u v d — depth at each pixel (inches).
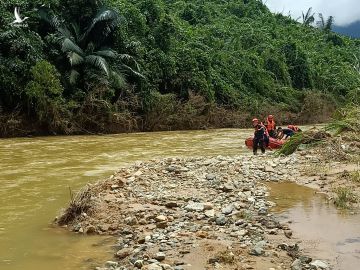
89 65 1141.1
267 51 2073.1
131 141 928.9
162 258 222.7
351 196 338.3
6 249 252.2
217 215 299.9
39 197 383.6
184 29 1844.2
